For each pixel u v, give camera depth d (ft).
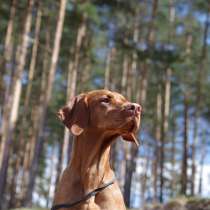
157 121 100.53
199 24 98.27
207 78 98.48
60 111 11.73
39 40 90.27
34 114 97.55
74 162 11.60
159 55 75.10
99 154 11.51
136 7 79.66
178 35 98.78
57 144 131.44
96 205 11.06
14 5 69.51
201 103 102.47
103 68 104.73
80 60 89.10
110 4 75.05
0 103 96.73
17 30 80.38
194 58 92.02
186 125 96.43
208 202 45.03
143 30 91.81
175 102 112.27
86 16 73.87
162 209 47.19
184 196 49.34
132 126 11.30
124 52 82.58
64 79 101.40
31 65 84.84
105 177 11.47
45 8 75.77
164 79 97.09
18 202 94.58
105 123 11.33
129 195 68.44
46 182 142.92
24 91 103.76
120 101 11.57
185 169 89.35
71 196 11.18
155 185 102.12
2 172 55.62
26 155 97.91
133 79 95.71
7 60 78.48
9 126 57.21
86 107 11.68
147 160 130.31
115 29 85.87
